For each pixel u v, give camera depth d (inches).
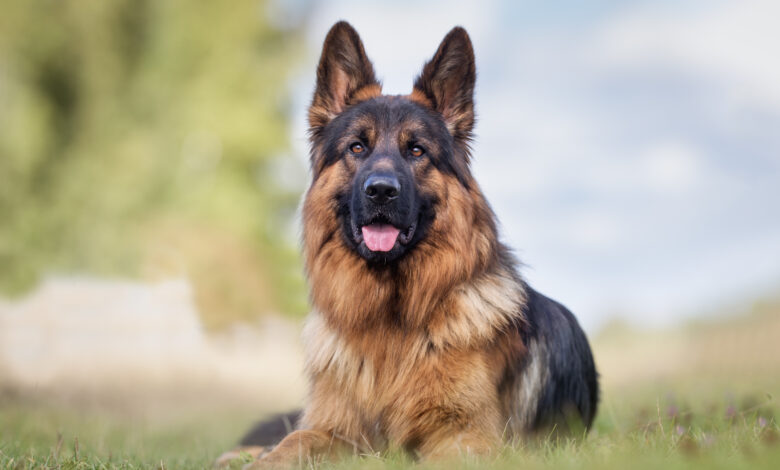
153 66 1166.3
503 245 250.5
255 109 1157.7
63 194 1074.7
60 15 1144.8
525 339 235.9
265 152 1165.1
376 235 218.5
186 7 1179.3
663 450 180.2
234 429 434.9
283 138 1182.9
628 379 636.1
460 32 249.6
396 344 221.5
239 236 1047.0
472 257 226.4
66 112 1162.0
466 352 216.8
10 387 608.1
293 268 1103.0
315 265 238.2
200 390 725.9
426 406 216.1
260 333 914.7
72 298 700.7
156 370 716.0
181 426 446.9
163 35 1167.0
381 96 249.0
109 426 378.3
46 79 1157.1
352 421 225.0
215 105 1133.7
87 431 348.2
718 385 406.9
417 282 221.6
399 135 233.6
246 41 1192.8
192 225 984.3
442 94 252.4
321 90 256.7
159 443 344.8
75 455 215.8
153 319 739.4
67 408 518.3
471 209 232.5
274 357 864.3
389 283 223.3
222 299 896.3
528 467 168.6
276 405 650.2
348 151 237.6
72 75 1157.1
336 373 225.9
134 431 370.0
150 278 891.4
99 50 1154.0
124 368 700.0
